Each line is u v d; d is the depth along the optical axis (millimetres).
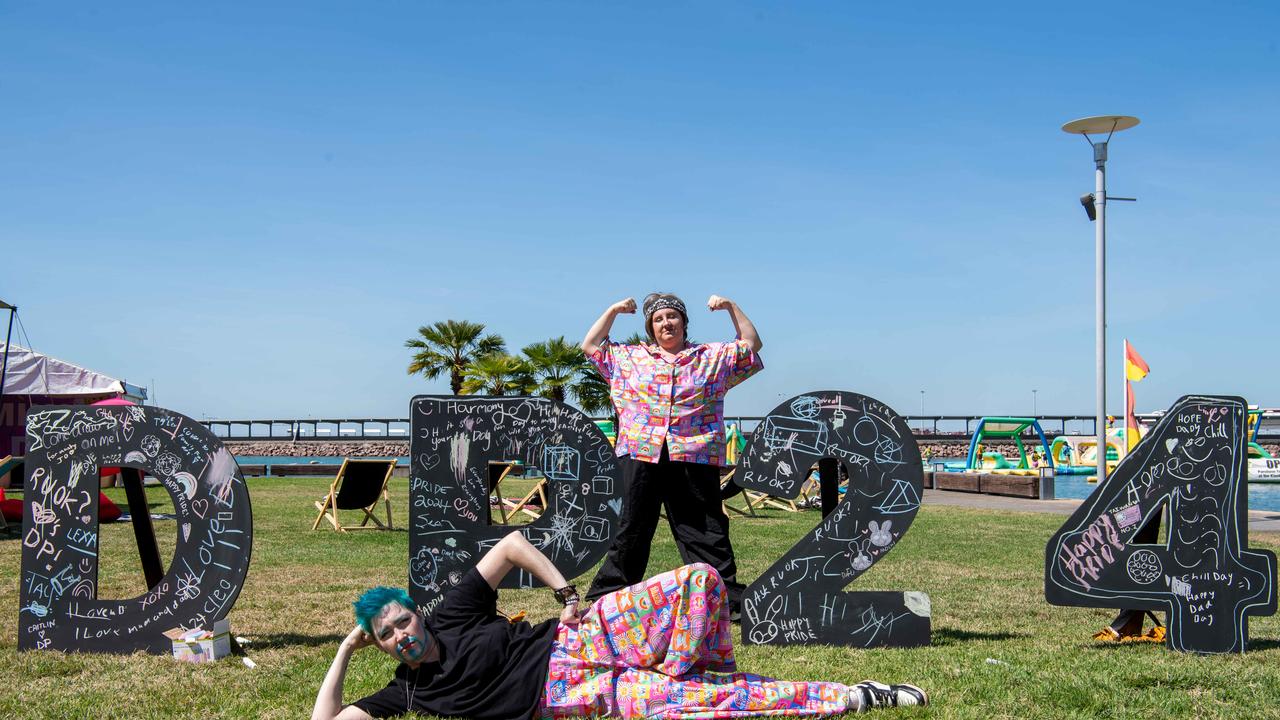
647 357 5578
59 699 4086
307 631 5578
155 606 5078
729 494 6754
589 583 7641
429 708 3561
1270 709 3957
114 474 18500
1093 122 15789
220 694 4141
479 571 3768
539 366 31438
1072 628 5875
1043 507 16688
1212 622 5203
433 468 5523
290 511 14242
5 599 6551
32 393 21016
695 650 3578
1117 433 31609
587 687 3541
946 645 5289
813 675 4492
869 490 5477
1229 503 5262
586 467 5582
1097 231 16203
